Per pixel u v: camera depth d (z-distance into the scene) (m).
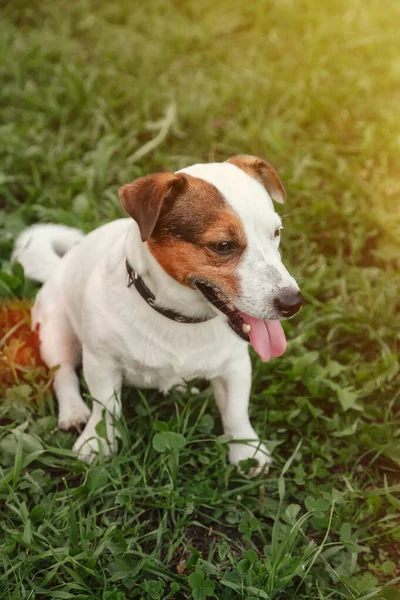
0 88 2.03
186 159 1.84
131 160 1.82
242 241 1.17
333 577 1.21
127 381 1.37
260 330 1.22
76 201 1.70
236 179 1.19
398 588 1.22
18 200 1.78
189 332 1.25
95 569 1.20
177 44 2.23
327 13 2.39
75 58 2.16
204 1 2.45
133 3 2.44
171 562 1.24
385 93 2.04
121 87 2.01
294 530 1.21
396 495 1.33
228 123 1.93
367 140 1.84
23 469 1.33
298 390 1.44
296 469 1.32
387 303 1.56
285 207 1.72
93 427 1.35
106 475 1.28
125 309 1.25
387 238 1.68
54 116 1.94
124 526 1.23
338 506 1.29
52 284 1.44
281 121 1.93
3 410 1.39
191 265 1.19
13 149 1.82
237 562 1.20
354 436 1.38
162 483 1.32
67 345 1.43
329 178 1.82
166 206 1.19
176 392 1.37
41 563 1.21
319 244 1.69
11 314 1.51
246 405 1.33
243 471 1.32
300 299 1.17
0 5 2.44
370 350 1.52
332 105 1.97
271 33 2.29
